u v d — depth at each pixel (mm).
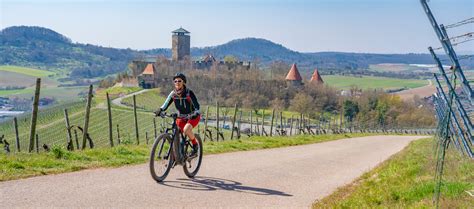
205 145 19578
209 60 184375
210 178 11211
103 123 87375
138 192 9016
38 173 9938
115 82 181000
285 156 17969
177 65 174625
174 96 10305
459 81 8406
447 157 15906
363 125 104250
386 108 115688
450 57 8414
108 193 8758
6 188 8531
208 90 129125
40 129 79688
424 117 105750
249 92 128625
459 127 14781
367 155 21969
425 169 13680
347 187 11508
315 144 28188
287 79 145375
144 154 14438
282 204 9125
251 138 26766
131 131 77562
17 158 11039
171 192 9273
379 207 8789
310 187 11266
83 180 9695
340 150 24156
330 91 137875
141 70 176625
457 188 9484
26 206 7504
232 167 13367
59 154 12109
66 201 7984
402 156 20484
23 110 152000
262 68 170500
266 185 10984
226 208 8438
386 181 12039
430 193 9492
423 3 8422
